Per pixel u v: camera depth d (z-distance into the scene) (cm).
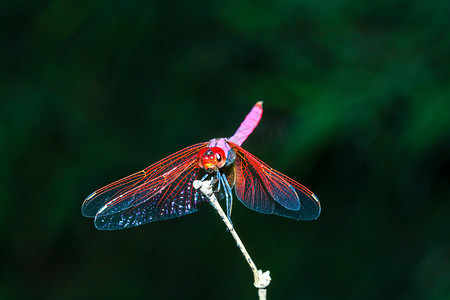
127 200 74
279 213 74
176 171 74
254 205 74
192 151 74
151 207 74
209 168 73
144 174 74
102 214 74
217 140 74
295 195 74
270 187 74
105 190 74
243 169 74
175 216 74
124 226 74
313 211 74
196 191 74
